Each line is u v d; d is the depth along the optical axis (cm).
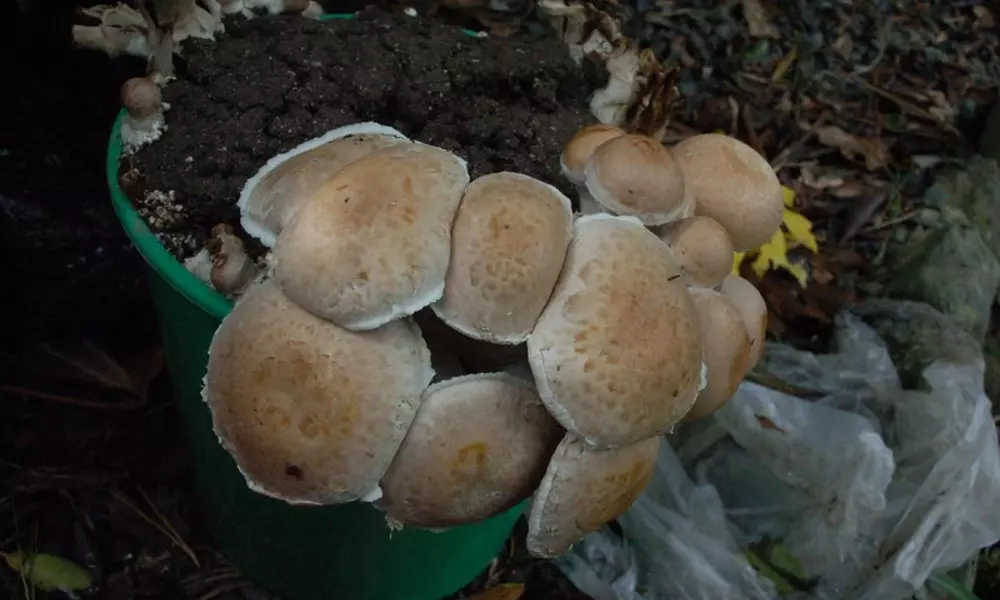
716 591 88
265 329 54
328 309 52
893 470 91
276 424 53
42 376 94
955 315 112
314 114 69
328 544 77
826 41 151
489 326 53
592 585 89
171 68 72
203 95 69
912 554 89
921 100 149
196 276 63
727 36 143
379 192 53
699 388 58
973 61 159
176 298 65
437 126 71
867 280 122
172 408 95
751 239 68
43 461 90
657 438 61
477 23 125
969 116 149
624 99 76
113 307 100
